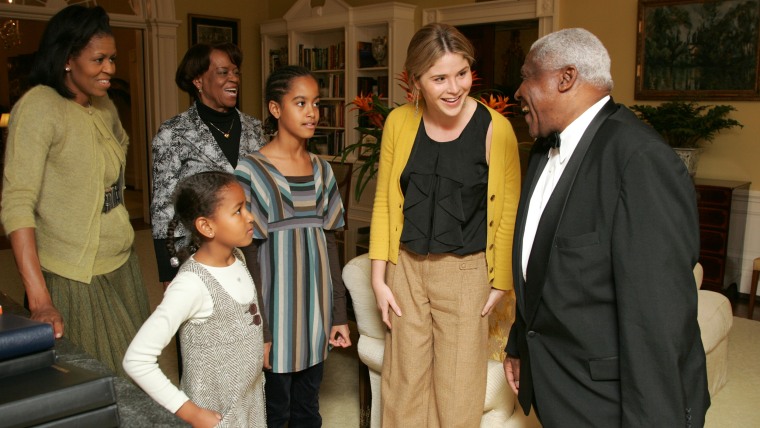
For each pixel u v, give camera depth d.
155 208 2.28
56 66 1.67
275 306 1.97
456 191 1.79
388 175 1.93
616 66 5.43
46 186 1.70
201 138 2.36
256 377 1.72
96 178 1.76
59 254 1.72
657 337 1.21
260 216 1.93
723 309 2.87
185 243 2.17
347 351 3.65
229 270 1.63
